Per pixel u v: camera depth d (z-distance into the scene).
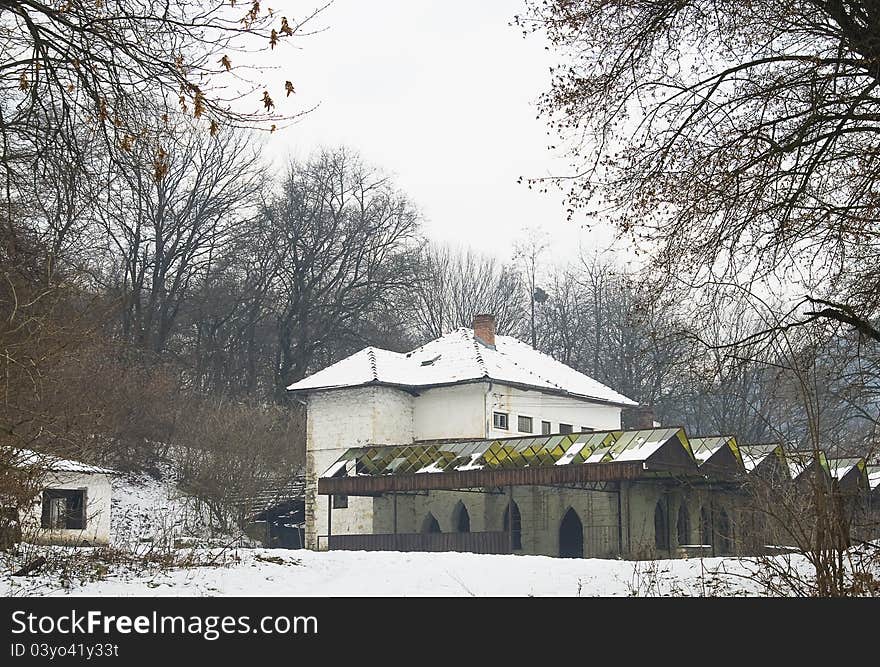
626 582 19.64
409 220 75.31
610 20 19.12
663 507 46.81
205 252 68.31
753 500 14.92
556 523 48.78
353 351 73.94
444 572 21.64
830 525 13.92
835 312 18.08
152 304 64.25
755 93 18.61
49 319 18.14
